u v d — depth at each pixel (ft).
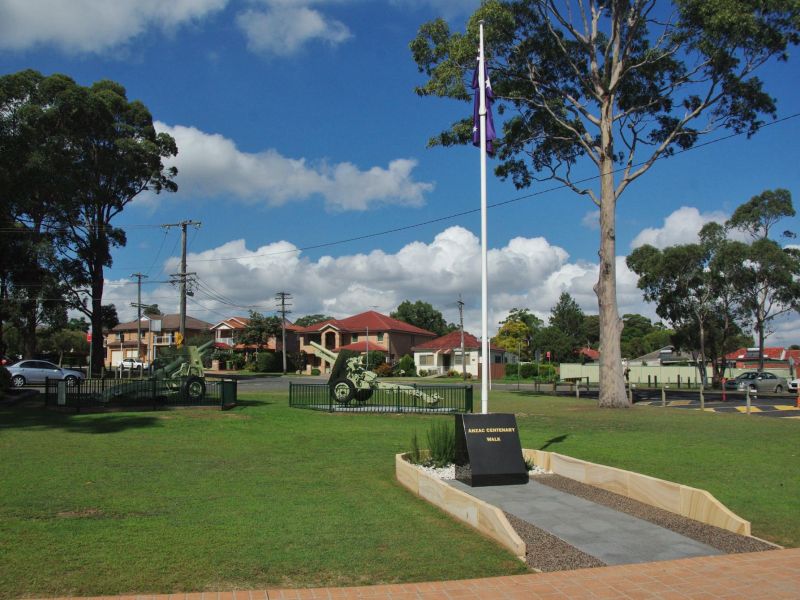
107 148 155.33
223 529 24.81
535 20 88.79
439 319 358.64
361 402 82.53
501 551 22.48
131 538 23.38
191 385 81.30
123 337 306.96
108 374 171.63
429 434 42.78
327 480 35.70
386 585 19.03
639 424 64.59
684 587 18.78
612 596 18.08
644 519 27.14
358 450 47.34
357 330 259.80
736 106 88.48
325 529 25.08
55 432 54.39
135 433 54.44
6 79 127.44
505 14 82.38
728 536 24.49
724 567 20.62
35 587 18.37
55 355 237.45
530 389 147.33
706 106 88.79
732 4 75.15
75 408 71.36
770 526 25.98
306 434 56.39
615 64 88.28
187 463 40.68
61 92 134.92
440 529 25.31
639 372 200.95
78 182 143.64
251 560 21.07
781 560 21.36
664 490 28.81
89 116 141.38
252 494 31.63
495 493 32.35
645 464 39.96
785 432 56.59
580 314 321.32
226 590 18.49
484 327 40.50
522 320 295.07
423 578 19.81
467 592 18.42
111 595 17.90
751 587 18.72
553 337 260.42
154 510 27.96
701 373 151.74
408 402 89.10
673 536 24.59
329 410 75.82
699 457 42.60
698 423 65.31
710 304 152.87
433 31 86.02
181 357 91.15
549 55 92.84
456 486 34.17
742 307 151.43
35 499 29.71
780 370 199.62
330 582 19.33
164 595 17.87
